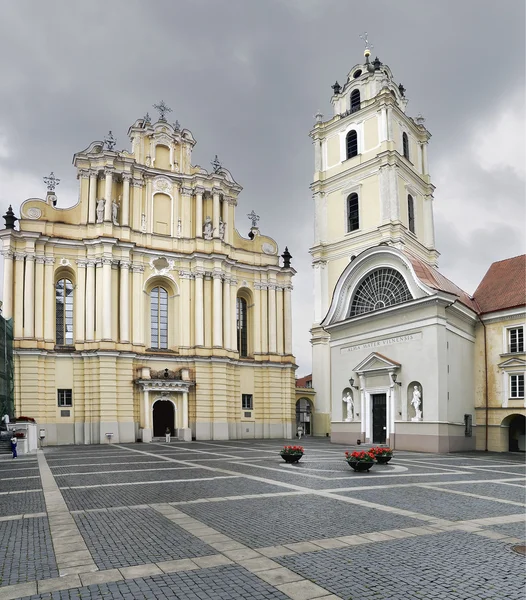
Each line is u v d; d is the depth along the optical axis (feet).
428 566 31.60
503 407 130.31
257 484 63.98
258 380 199.93
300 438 195.83
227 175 202.08
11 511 48.47
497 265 153.79
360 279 146.61
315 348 215.31
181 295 187.42
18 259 165.68
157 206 190.70
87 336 168.96
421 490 59.72
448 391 122.72
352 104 222.28
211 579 29.30
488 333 136.46
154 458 103.55
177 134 196.75
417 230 213.66
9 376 148.25
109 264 172.35
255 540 37.11
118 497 54.95
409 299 130.11
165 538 37.76
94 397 165.48
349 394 146.10
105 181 178.60
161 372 176.96
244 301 206.80
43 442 158.71
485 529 40.73
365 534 38.86
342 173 214.90
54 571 30.83
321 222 221.46
